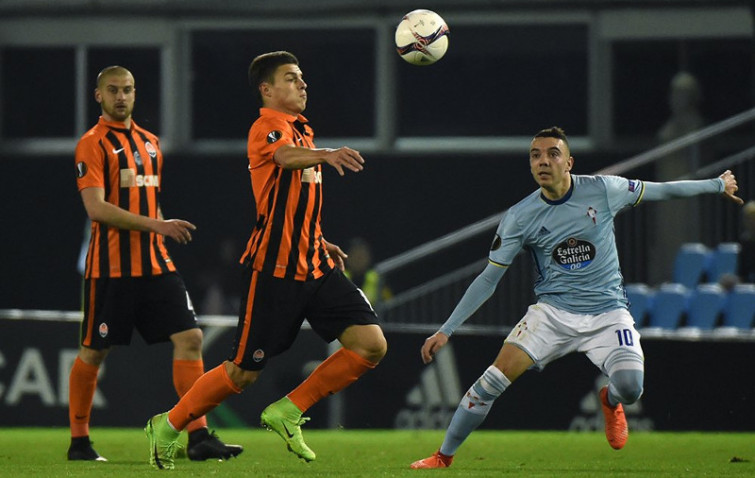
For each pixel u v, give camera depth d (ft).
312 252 67.26
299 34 192.13
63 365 119.55
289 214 66.18
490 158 186.39
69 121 195.83
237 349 67.26
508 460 83.25
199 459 78.84
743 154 146.41
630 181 71.15
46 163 193.88
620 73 185.88
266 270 66.33
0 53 196.24
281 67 67.82
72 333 119.65
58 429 118.93
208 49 193.98
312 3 190.80
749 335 123.95
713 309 135.44
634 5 185.06
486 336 122.42
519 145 187.52
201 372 79.46
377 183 187.32
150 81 194.80
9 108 196.24
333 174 187.52
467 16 188.55
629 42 185.57
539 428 121.08
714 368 120.06
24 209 193.67
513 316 140.77
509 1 187.42
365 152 188.44
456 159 186.91
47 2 195.31
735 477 67.00
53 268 192.75
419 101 190.49
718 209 146.10
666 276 146.20
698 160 163.63
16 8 195.72
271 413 68.33
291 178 66.08
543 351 70.33
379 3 189.37
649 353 120.47
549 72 188.14
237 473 67.41
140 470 69.82
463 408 70.28
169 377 120.88
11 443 100.63
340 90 191.31
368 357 67.87
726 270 141.79
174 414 69.21
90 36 195.00
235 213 190.08
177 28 193.57
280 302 66.54
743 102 183.42
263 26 192.44
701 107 184.14
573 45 187.73
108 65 195.31
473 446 99.86
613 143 185.37
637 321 138.51
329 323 67.92
